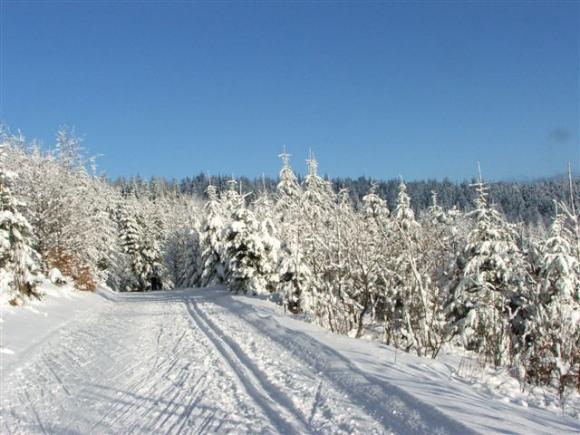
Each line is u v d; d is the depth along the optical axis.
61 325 19.83
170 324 19.22
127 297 40.41
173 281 64.62
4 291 20.91
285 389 8.81
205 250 43.22
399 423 6.79
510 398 8.88
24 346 14.55
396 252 15.53
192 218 56.44
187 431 7.24
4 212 21.70
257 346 12.80
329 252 17.03
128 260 59.75
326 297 17.67
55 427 7.82
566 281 13.95
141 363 12.12
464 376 10.40
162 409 8.34
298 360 10.90
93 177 47.78
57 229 32.53
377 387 8.16
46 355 13.73
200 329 17.22
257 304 22.08
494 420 6.58
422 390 7.94
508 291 16.45
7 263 21.67
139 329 18.30
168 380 10.26
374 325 18.45
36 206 31.14
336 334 13.89
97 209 47.34
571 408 8.89
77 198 35.09
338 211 18.02
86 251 37.44
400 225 15.34
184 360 12.11
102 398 9.23
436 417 6.58
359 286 16.89
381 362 10.09
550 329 11.62
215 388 9.35
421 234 15.82
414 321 14.95
